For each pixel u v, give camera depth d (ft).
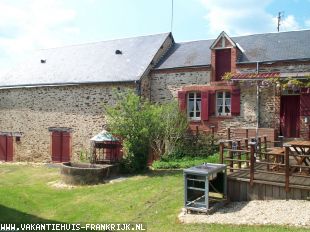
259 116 51.31
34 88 66.39
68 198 37.70
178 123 52.75
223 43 53.98
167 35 64.59
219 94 54.85
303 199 26.84
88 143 60.29
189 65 55.88
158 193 34.86
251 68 51.88
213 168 28.60
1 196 39.29
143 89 56.95
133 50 64.28
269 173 29.12
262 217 24.99
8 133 69.67
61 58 71.26
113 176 45.37
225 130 53.36
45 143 65.16
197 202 28.32
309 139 48.29
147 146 47.39
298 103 50.88
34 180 49.21
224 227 24.18
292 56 49.83
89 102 60.29
